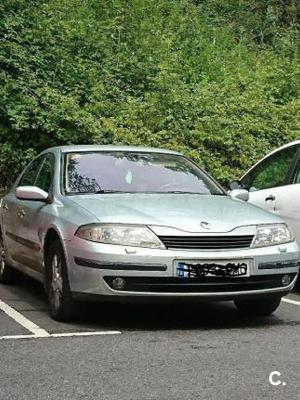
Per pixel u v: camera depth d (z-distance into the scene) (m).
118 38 20.05
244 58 23.91
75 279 6.88
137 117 16.41
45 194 8.00
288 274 7.16
